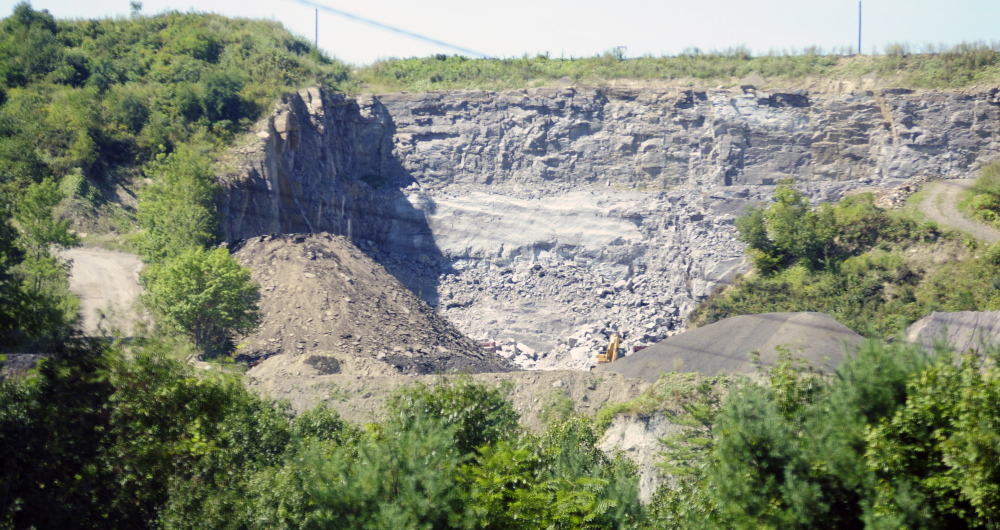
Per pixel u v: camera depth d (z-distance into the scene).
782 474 60.38
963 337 122.31
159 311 144.38
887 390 59.84
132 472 61.31
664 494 73.56
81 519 58.56
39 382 61.12
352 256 195.88
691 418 81.69
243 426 72.38
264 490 61.41
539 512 59.53
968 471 52.56
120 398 63.66
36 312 65.94
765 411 62.34
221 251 148.50
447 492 57.44
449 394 74.75
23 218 146.25
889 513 54.59
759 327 126.25
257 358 155.00
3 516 55.72
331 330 165.25
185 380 67.62
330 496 57.88
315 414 81.62
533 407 114.38
